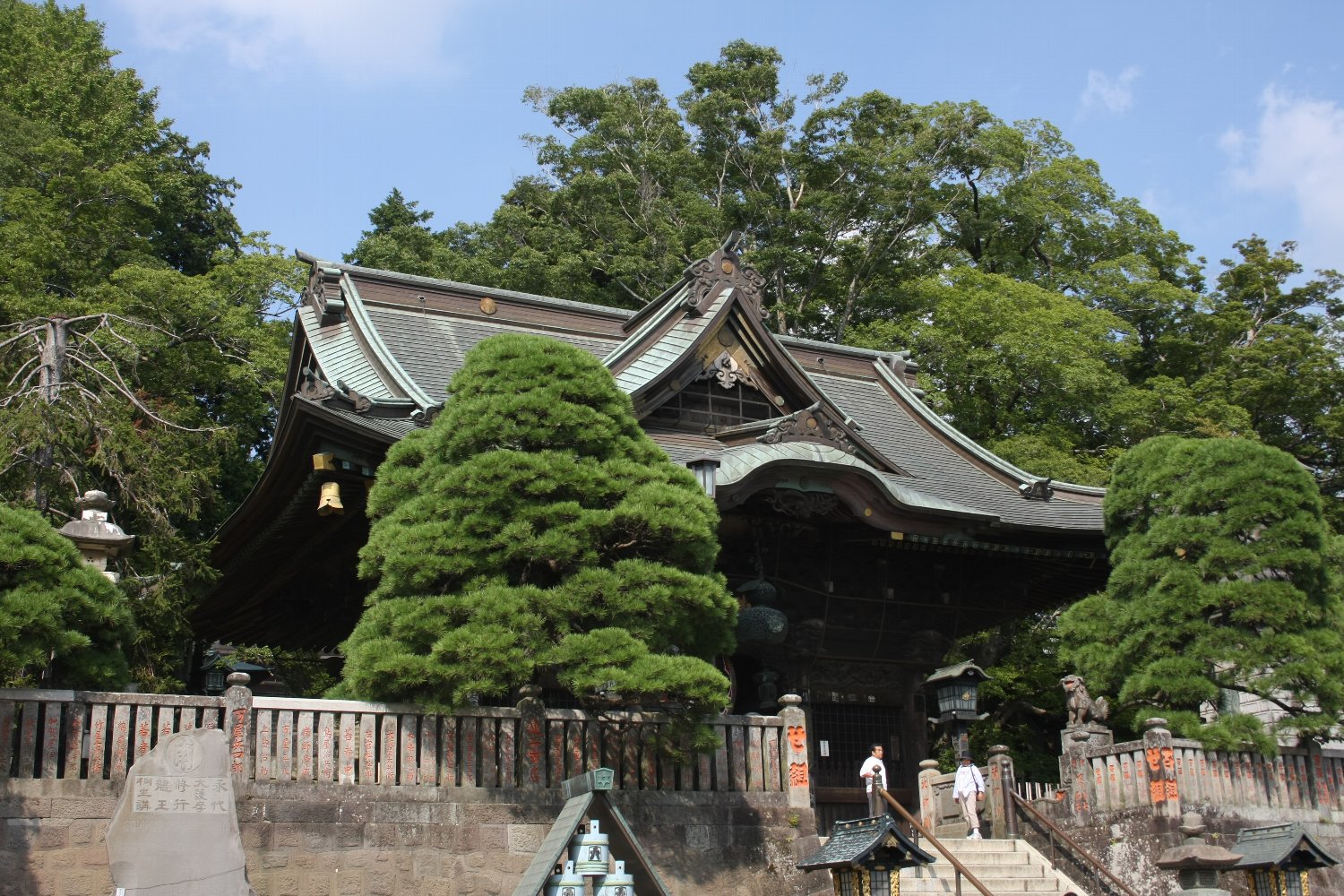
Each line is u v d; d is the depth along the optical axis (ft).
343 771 51.13
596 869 42.55
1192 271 171.53
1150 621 71.92
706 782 57.82
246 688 50.67
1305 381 151.74
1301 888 54.95
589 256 164.55
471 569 55.01
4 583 50.90
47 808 46.60
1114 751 67.00
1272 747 68.13
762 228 166.71
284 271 125.59
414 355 82.07
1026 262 169.48
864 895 45.85
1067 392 138.72
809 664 81.71
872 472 73.15
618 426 59.36
